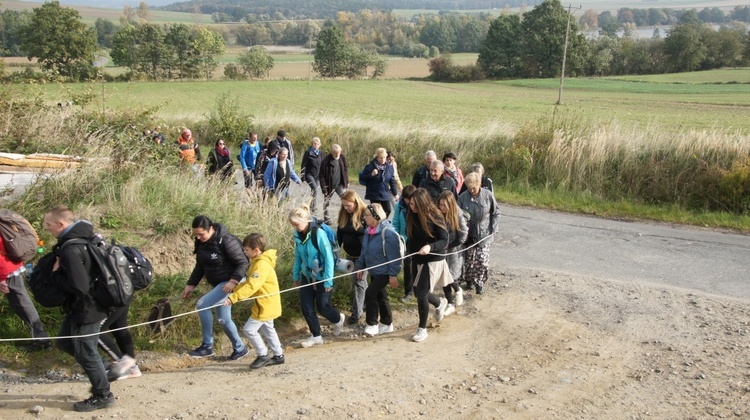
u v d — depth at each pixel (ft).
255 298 21.62
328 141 72.43
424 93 242.78
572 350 22.81
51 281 17.72
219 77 340.80
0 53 355.56
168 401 18.72
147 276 19.49
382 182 38.27
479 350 23.07
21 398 18.88
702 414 17.85
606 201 49.11
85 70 282.56
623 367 21.24
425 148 64.23
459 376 20.68
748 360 21.34
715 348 22.45
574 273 32.22
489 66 334.24
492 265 33.96
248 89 250.16
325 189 41.50
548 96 225.76
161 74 338.13
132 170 33.68
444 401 18.76
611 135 53.11
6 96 40.98
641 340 23.53
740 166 45.47
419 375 20.72
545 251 36.52
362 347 23.91
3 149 36.52
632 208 46.55
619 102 196.65
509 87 273.13
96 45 297.33
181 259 28.43
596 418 17.71
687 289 29.25
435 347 23.52
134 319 24.16
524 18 334.65
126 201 29.99
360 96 227.40
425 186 30.60
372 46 521.65
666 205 46.98
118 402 18.67
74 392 19.48
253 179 44.16
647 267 33.01
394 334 25.45
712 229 41.45
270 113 108.47
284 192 41.81
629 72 328.29
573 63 316.40
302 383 20.06
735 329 24.17
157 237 28.58
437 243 23.32
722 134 50.98
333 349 23.93
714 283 30.19
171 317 22.39
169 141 46.14
